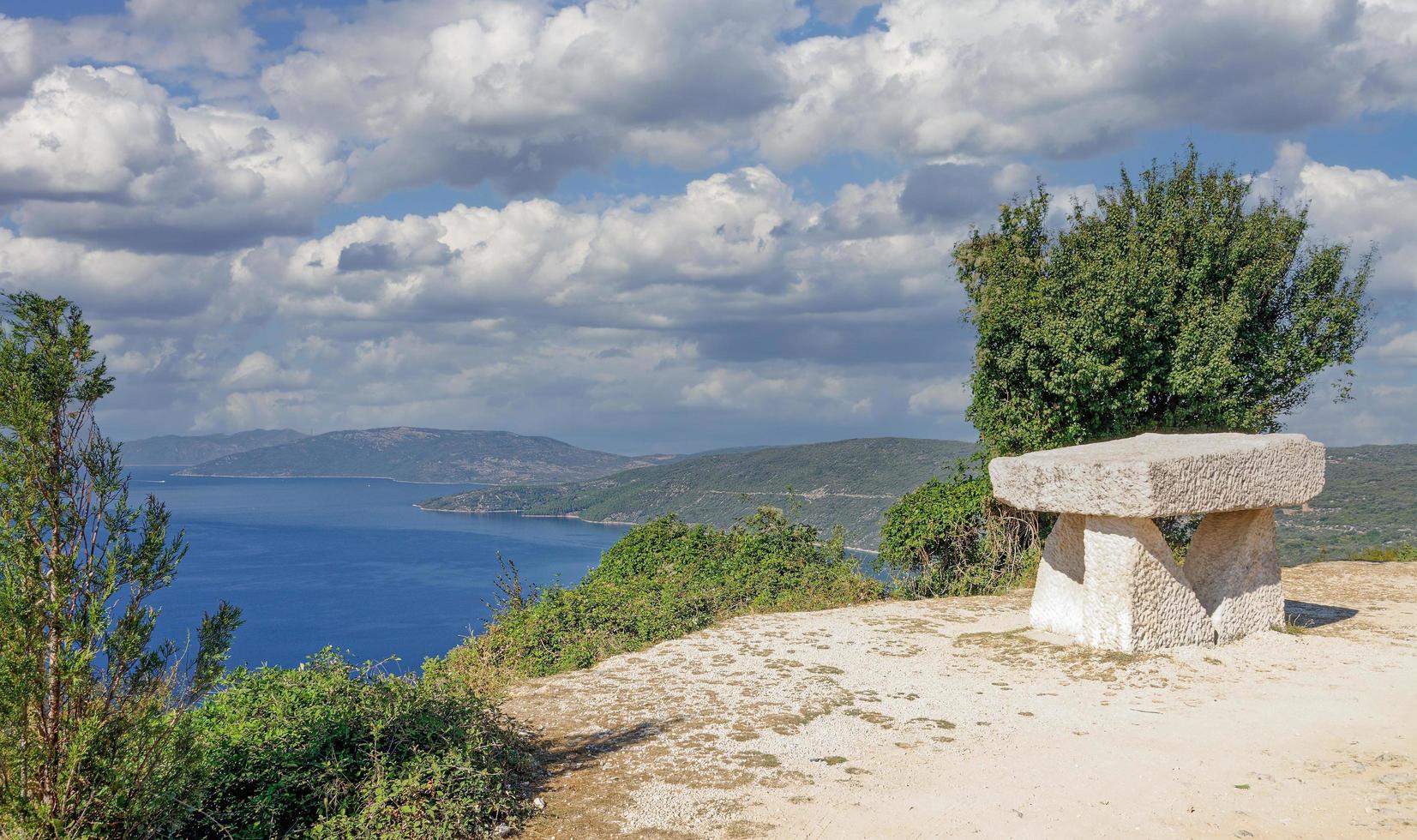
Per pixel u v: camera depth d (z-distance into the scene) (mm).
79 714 5074
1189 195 17188
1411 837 5629
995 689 9453
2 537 4906
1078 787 6754
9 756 4883
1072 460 10438
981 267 18469
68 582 5027
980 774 7086
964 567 17703
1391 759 6973
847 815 6363
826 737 8055
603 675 10648
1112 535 10391
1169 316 15977
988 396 17578
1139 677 9477
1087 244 17281
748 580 15820
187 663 5504
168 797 5293
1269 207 16953
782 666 10688
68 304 5336
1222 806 6293
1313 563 16812
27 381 4973
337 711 7133
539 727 8727
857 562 16984
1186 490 9695
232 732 7117
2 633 4855
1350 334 16406
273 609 83375
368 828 5891
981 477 18109
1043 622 11531
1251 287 16406
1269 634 10734
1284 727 7859
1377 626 11398
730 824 6258
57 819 4840
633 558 18281
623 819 6402
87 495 5191
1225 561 10984
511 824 6371
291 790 6285
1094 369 15664
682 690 9789
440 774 6379
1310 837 5750
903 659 10852
